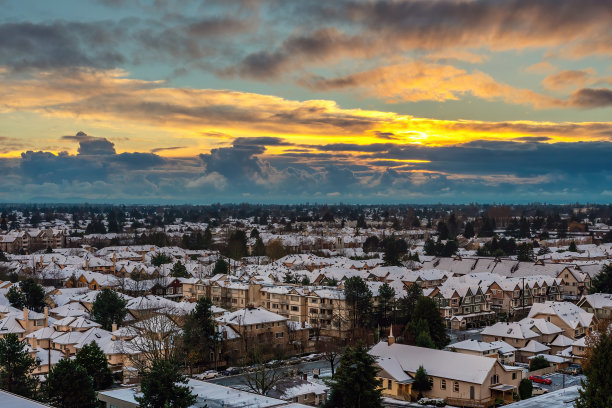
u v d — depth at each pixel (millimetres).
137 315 136750
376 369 80125
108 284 189500
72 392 78062
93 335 119125
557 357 118312
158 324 113438
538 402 91688
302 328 132375
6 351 86625
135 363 99875
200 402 73938
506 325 131625
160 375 69062
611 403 67875
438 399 94938
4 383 86438
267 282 171125
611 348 69562
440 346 122625
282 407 72438
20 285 155375
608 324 115562
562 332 133875
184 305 141125
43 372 107188
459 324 154750
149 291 185750
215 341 115750
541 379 104875
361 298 141125
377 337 132750
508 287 171250
